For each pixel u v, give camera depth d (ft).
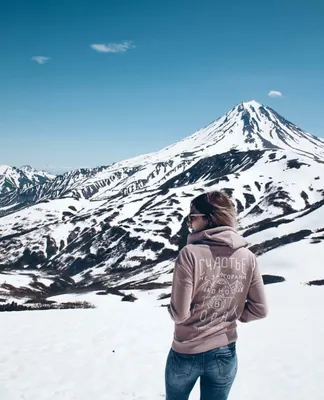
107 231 512.22
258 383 28.81
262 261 219.00
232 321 11.59
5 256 515.50
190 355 11.32
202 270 11.10
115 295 182.70
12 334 42.91
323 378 29.94
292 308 75.46
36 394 25.35
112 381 27.91
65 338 41.04
